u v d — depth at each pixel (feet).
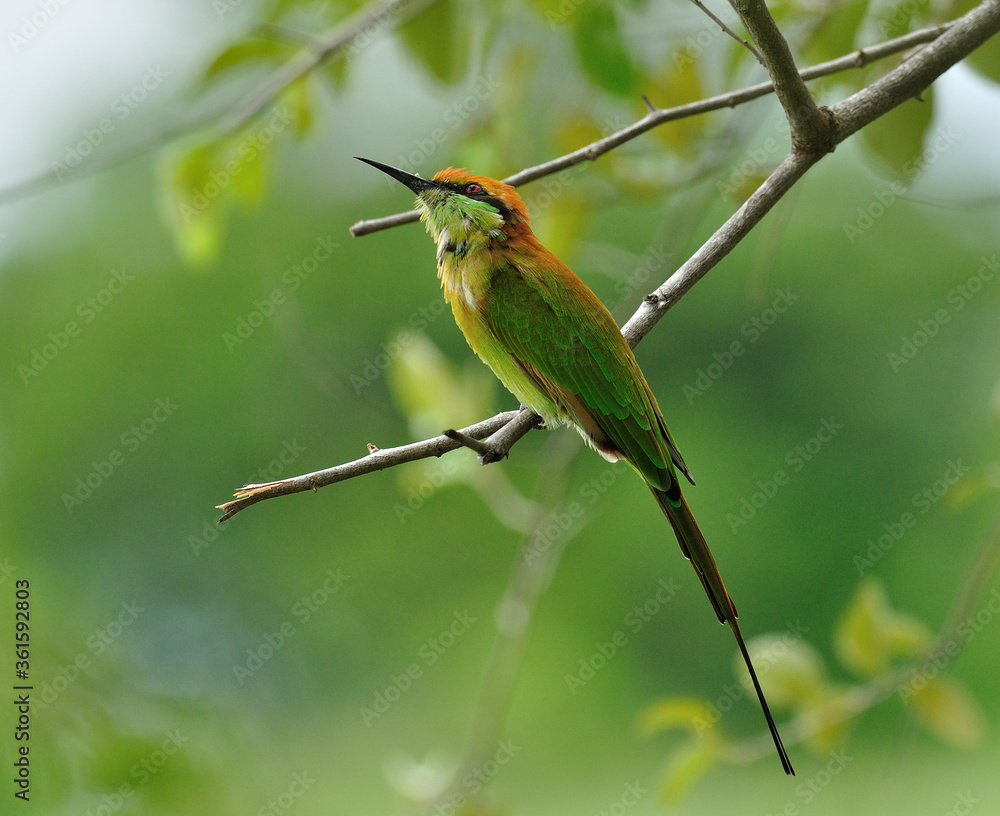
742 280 59.57
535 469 52.29
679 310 61.41
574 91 21.33
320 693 57.31
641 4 19.15
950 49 16.25
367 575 59.82
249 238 57.00
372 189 57.52
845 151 53.21
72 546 57.36
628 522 60.44
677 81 20.40
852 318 58.18
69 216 57.82
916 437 56.90
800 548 58.59
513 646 21.12
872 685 19.57
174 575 57.98
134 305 57.62
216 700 18.75
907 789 44.32
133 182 57.67
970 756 47.26
